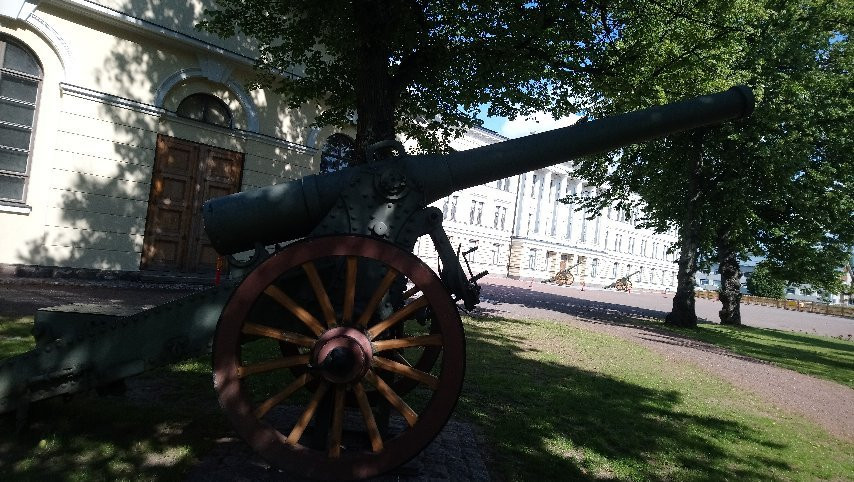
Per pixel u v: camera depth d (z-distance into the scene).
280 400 2.64
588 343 9.80
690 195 16.84
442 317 2.65
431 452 3.39
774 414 6.25
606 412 5.14
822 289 21.38
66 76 9.84
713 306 38.38
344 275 2.94
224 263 11.80
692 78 11.23
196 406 3.87
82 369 2.80
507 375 6.14
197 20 11.17
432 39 8.41
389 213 3.02
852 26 15.77
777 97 14.77
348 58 9.19
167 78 10.92
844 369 11.70
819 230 17.88
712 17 11.05
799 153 14.89
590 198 19.64
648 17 9.87
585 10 9.25
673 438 4.63
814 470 4.31
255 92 12.16
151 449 3.01
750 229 18.70
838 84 16.06
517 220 46.91
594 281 58.19
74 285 9.13
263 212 3.10
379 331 2.69
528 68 8.70
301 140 13.03
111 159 10.39
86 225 10.16
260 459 2.96
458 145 35.44
